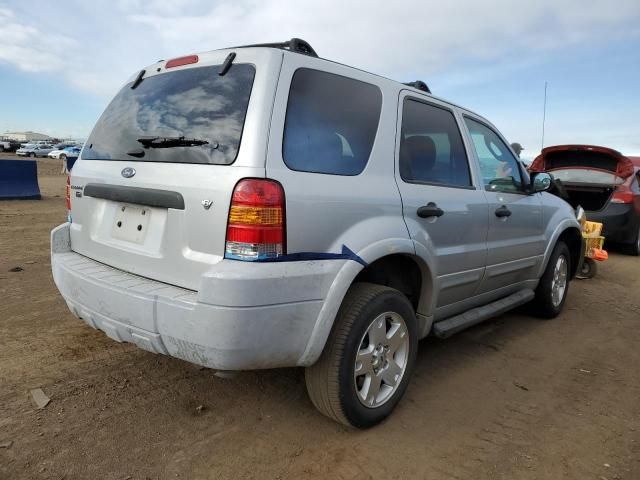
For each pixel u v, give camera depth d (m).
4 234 8.10
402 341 3.00
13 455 2.47
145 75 3.13
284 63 2.55
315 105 2.65
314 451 2.64
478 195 3.71
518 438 2.86
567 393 3.46
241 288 2.21
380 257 2.75
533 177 4.48
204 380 3.34
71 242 3.25
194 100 2.66
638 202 8.66
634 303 5.92
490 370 3.79
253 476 2.42
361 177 2.79
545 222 4.72
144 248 2.65
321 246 2.50
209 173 2.39
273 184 2.32
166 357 3.64
